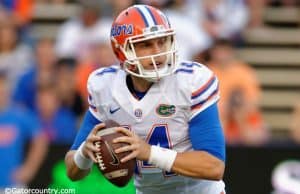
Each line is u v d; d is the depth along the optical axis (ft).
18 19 107.14
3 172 82.17
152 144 49.26
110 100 49.16
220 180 52.16
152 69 47.37
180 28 101.09
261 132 93.81
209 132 47.67
